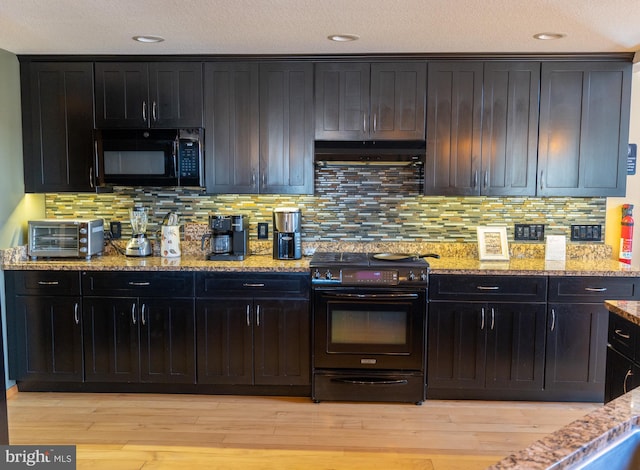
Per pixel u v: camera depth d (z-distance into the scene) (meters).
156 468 2.59
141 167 3.61
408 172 3.92
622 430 1.15
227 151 3.64
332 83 3.58
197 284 3.42
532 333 3.36
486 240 3.76
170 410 3.29
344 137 3.61
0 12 2.68
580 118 3.54
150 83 3.60
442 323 3.38
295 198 3.96
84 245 3.62
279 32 3.03
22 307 3.46
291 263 3.51
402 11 2.63
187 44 3.30
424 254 3.85
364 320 3.36
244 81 3.60
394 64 3.55
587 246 3.83
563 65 3.51
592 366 3.36
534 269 3.33
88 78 3.61
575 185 3.59
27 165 3.68
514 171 3.59
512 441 2.89
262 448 2.80
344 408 3.34
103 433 2.96
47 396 3.49
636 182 4.02
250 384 3.48
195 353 3.46
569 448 1.03
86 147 3.65
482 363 3.38
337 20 2.79
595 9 2.58
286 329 3.42
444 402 3.43
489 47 3.34
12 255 3.52
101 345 3.48
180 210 4.00
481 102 3.54
